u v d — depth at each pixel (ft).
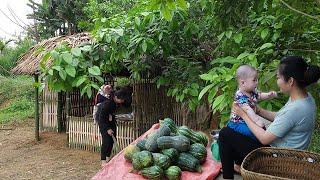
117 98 25.11
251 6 13.91
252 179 7.27
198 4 18.74
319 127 19.15
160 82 21.90
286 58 9.42
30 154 31.78
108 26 20.85
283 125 9.27
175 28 19.54
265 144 9.86
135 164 11.75
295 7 11.87
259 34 14.48
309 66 9.35
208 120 25.02
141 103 28.86
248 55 12.74
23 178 25.99
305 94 9.52
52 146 33.71
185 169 11.78
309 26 13.66
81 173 26.61
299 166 8.85
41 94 38.91
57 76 16.84
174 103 29.19
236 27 15.15
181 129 13.52
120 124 29.45
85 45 20.39
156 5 10.68
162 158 11.53
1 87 57.26
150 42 19.02
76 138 32.60
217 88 12.39
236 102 10.41
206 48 21.16
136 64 23.02
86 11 43.21
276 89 11.53
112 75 32.53
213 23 15.16
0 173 27.14
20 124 43.98
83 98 35.99
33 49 34.71
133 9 19.97
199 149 12.23
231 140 10.89
